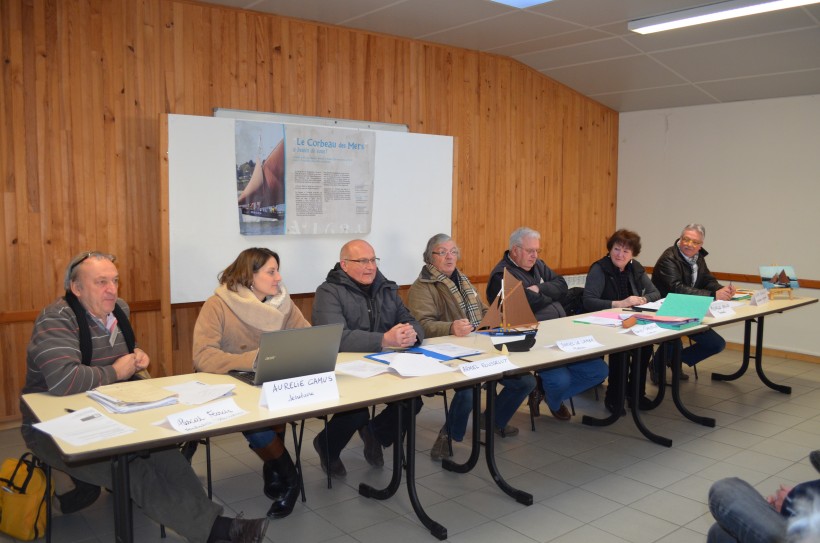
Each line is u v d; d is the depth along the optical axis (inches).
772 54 185.9
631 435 146.3
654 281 188.7
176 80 154.8
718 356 226.5
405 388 89.6
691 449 137.6
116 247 150.9
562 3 159.6
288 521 104.7
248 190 159.5
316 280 173.6
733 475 124.0
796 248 217.9
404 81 193.6
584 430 149.9
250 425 74.2
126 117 149.6
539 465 128.3
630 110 258.2
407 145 186.9
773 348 227.6
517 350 114.3
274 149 162.7
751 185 227.3
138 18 149.2
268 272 108.0
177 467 84.6
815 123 210.7
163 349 154.2
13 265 139.9
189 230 152.6
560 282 163.6
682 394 180.5
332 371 91.0
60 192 143.6
